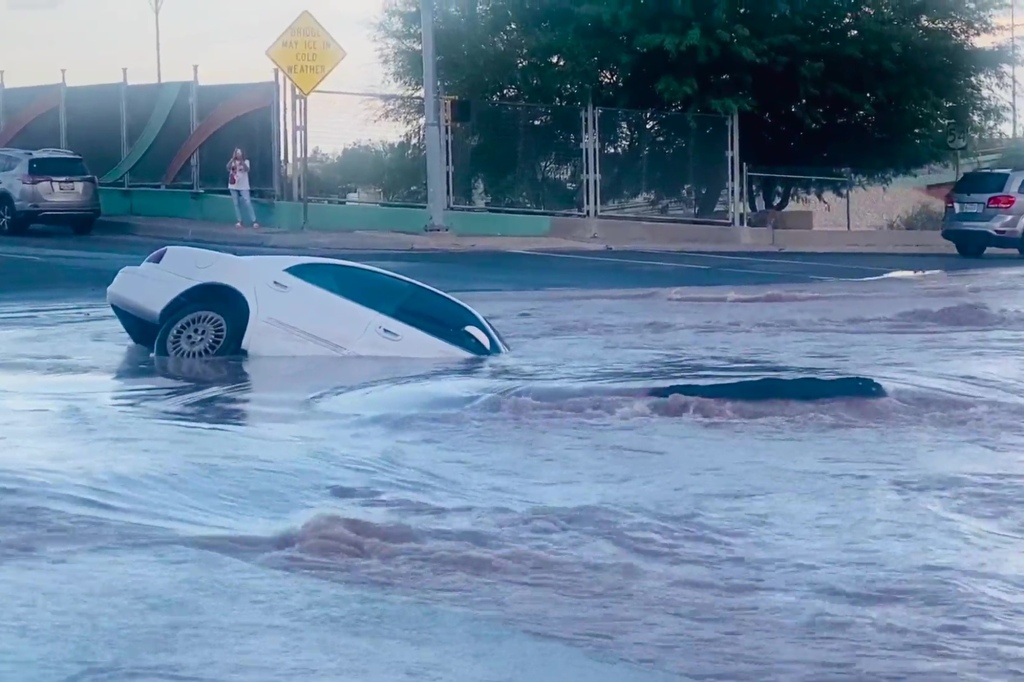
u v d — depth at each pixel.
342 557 6.48
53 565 6.23
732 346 14.45
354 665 5.07
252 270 13.17
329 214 34.09
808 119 38.66
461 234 33.44
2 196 32.94
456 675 5.00
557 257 28.56
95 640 5.27
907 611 5.82
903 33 38.84
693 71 37.19
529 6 38.41
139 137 38.34
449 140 33.69
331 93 34.31
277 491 7.79
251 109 34.91
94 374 12.17
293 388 11.27
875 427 9.84
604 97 37.91
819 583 6.20
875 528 7.11
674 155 35.88
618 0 37.38
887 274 25.80
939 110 40.09
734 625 5.63
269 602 5.79
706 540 6.88
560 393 10.95
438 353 13.11
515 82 37.44
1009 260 30.59
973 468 8.45
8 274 23.42
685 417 10.22
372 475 8.22
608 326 16.47
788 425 9.91
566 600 5.93
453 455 8.81
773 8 38.12
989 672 5.11
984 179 31.39
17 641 5.23
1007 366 12.75
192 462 8.45
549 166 34.62
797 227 38.44
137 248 29.23
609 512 7.35
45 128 41.00
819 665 5.17
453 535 6.91
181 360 12.89
